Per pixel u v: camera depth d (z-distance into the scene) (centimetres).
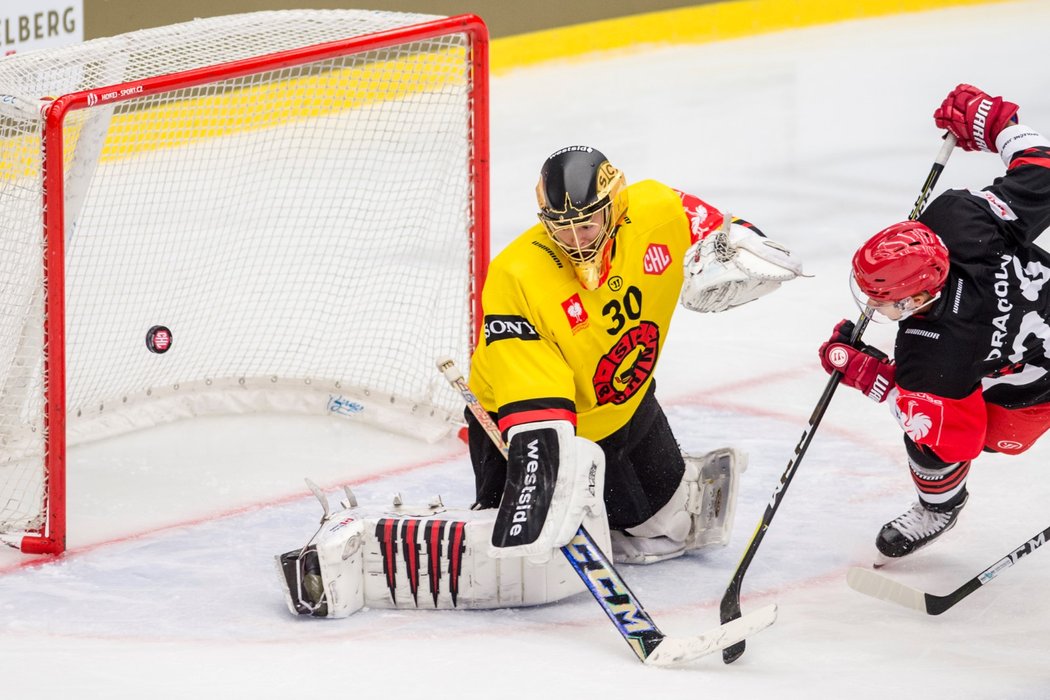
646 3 3984
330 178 1994
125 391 1811
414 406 1781
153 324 1925
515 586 1195
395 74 1839
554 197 1052
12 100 1342
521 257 1120
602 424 1219
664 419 1309
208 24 1672
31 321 1504
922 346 1085
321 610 1188
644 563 1311
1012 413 1178
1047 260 1120
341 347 1897
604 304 1137
